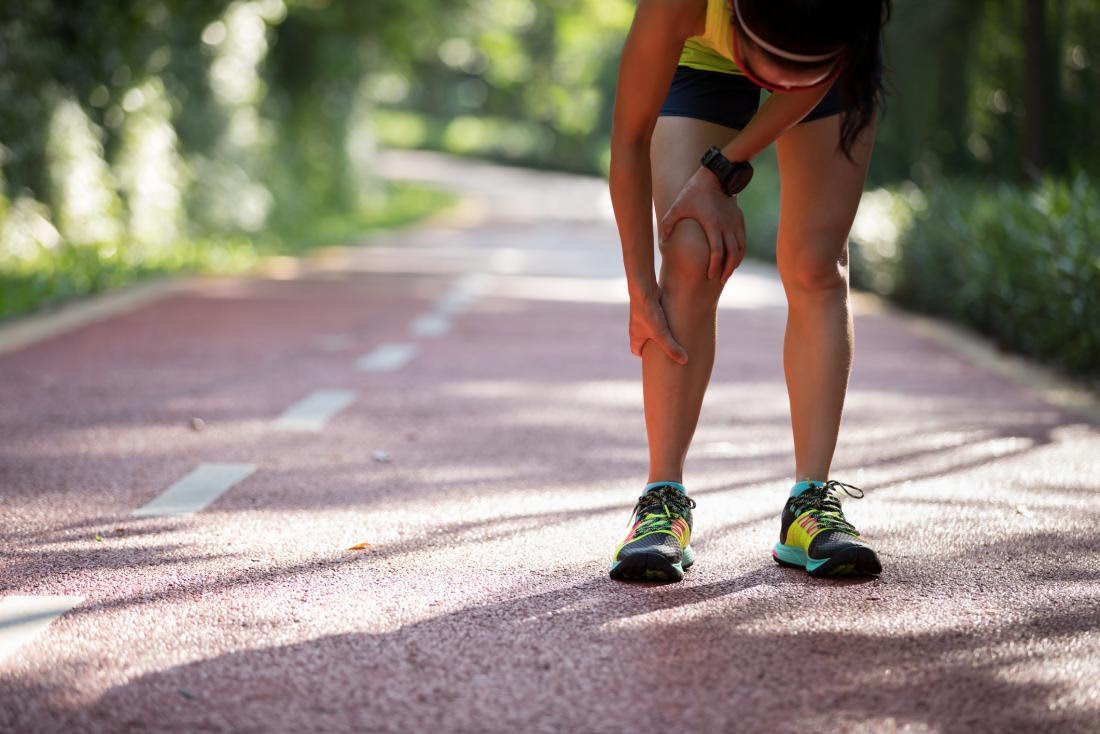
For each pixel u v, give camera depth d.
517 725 2.74
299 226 26.64
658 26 3.43
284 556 4.11
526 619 3.45
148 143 18.70
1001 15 14.35
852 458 5.89
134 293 14.26
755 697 2.90
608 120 73.12
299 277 17.14
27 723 2.74
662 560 3.75
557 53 68.75
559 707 2.84
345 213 33.94
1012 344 10.34
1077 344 8.72
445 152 86.94
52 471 5.50
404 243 25.52
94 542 4.28
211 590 3.72
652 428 3.96
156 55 19.20
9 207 14.63
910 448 6.13
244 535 4.39
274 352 9.76
